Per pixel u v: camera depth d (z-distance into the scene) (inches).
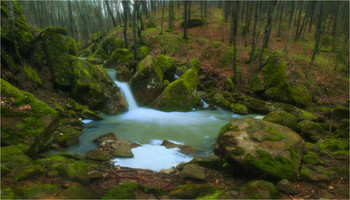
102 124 316.2
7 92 185.5
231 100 498.0
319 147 211.2
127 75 487.8
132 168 173.8
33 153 174.7
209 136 285.7
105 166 175.5
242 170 165.9
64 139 219.8
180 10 1302.9
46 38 357.1
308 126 271.6
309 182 150.9
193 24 991.6
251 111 448.5
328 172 161.9
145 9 1199.6
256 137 181.9
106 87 406.3
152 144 243.4
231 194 131.4
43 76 347.6
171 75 544.4
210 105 464.8
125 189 125.2
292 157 167.2
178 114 404.8
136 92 447.5
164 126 322.0
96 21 1317.7
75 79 362.3
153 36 871.7
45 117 192.4
